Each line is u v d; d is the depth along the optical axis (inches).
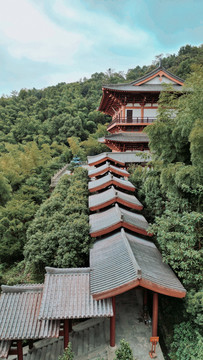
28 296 386.3
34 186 1272.1
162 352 389.7
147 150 1158.3
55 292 375.2
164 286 352.2
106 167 864.9
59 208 756.6
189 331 367.6
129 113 1139.9
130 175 920.3
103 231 525.7
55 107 3479.3
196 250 395.5
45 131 2979.8
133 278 345.1
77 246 530.3
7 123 3051.2
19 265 752.3
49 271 403.5
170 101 556.4
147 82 1144.8
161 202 597.0
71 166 1683.1
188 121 414.0
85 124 3112.7
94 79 5064.0
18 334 339.3
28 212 934.4
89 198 735.7
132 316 466.9
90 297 370.0
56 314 342.6
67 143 2888.8
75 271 409.4
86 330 449.1
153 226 457.7
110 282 364.2
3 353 336.5
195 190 393.7
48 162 1798.7
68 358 288.0
